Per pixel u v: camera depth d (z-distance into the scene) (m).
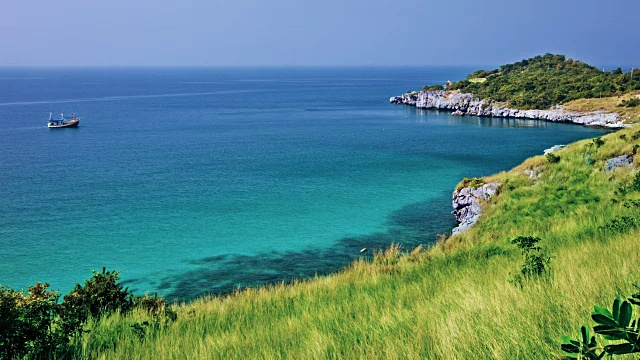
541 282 9.08
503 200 31.23
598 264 9.70
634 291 6.79
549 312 6.68
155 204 50.44
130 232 41.41
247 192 55.31
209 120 144.50
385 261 21.14
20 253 36.44
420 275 15.15
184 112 170.75
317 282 17.61
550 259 12.16
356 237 39.12
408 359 5.88
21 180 62.72
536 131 108.00
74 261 34.94
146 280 31.41
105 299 14.02
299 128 122.88
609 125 108.25
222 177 64.06
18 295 9.54
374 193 53.75
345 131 115.31
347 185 58.12
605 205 23.78
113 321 11.72
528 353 5.26
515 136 101.31
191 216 45.97
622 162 30.20
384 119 141.62
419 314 8.27
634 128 35.50
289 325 9.62
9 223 43.81
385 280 15.26
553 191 29.66
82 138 106.62
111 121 142.88
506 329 6.05
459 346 5.83
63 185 59.66
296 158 78.62
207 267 33.59
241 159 78.38
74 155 83.75
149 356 8.48
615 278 7.93
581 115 118.06
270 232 40.97
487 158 76.44
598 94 126.50
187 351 8.35
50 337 8.92
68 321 9.78
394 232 39.97
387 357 6.05
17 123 137.00
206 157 80.88
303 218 44.75
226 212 47.19
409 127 121.25
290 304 13.22
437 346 5.98
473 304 8.02
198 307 14.94
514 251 17.09
